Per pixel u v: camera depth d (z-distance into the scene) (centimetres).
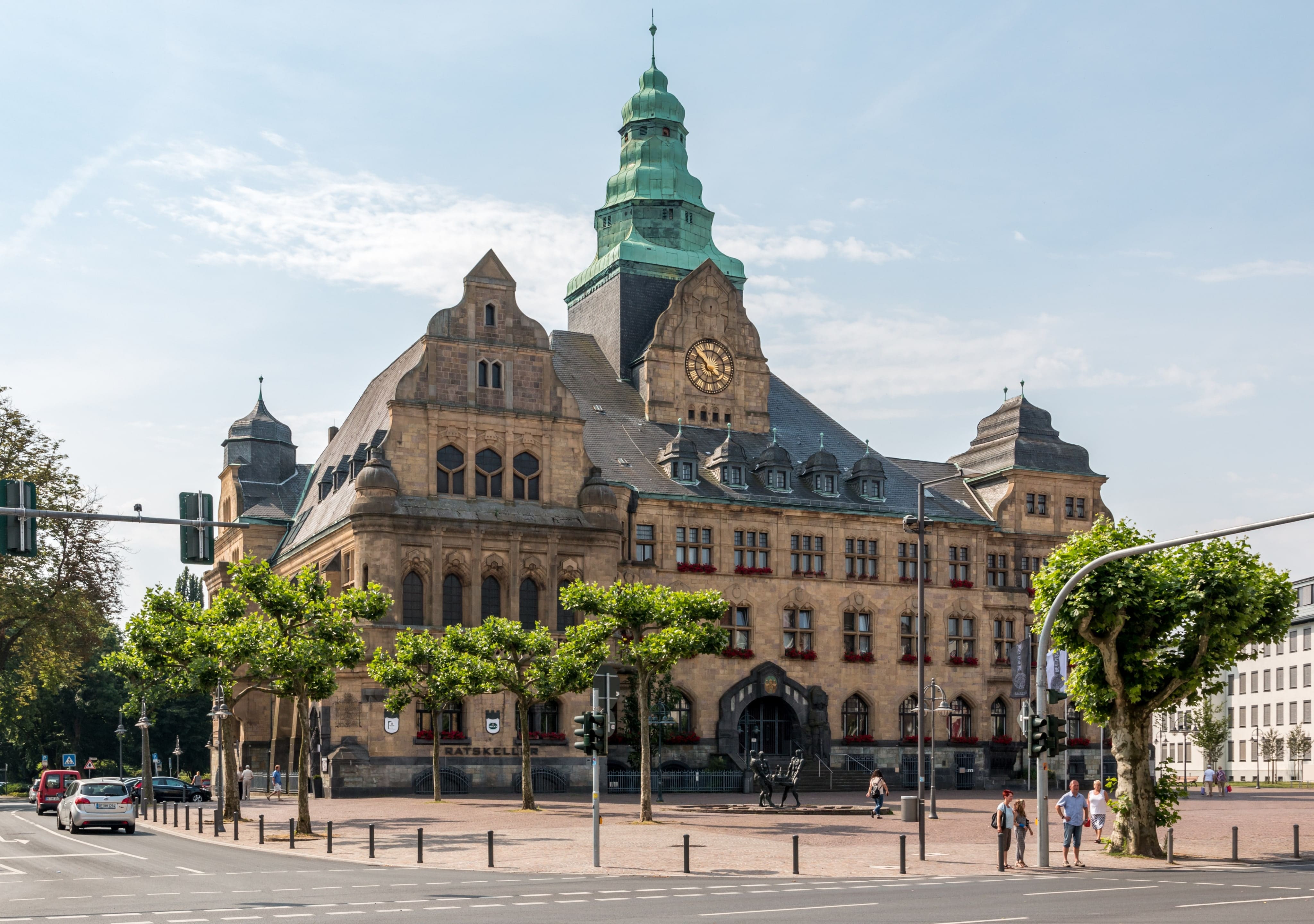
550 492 8538
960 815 6475
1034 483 10562
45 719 13588
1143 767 4522
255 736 9312
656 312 10600
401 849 4512
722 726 9025
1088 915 2769
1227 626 4481
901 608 9825
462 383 8412
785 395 11050
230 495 10700
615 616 6359
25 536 3538
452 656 6662
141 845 4891
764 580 9406
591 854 4325
